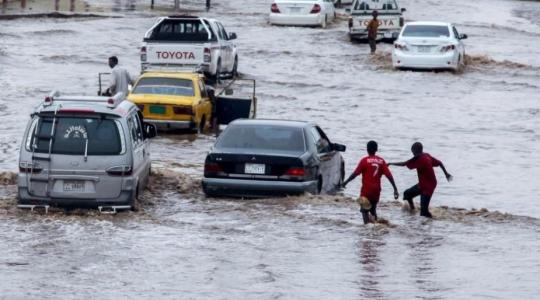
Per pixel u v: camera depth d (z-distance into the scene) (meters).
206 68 71.75
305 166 40.19
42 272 29.50
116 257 31.39
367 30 100.50
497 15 144.12
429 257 32.53
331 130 59.53
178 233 34.88
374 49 93.50
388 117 64.88
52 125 37.28
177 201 40.16
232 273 30.02
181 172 46.22
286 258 32.00
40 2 131.75
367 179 36.88
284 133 41.47
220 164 40.31
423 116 65.69
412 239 35.06
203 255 32.03
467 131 60.91
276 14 112.25
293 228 36.00
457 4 158.00
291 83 77.50
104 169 37.06
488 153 54.38
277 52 94.12
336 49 97.19
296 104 68.88
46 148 37.06
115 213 37.34
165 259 31.36
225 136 41.44
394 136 58.41
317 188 41.66
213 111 58.47
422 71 84.31
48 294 27.28
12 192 40.84
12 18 110.31
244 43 98.81
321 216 37.75
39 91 68.50
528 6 164.12
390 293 28.22
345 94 73.81
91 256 31.45
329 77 81.50
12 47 88.75
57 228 34.91
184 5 137.50
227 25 112.25
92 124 37.31
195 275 29.67
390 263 31.67
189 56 71.69
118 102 38.34
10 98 65.62
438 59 83.38
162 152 51.69
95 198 37.09
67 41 94.44
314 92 74.50
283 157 40.12
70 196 37.06
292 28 111.38
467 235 35.94
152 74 57.16
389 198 43.44
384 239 34.91
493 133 60.44
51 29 101.62
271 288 28.48
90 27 105.12
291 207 39.06
